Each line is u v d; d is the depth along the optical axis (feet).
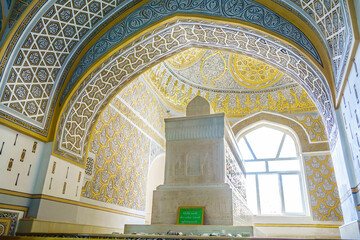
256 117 19.10
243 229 7.23
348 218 7.32
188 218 8.23
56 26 8.26
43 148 8.89
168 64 18.22
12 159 7.80
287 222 16.12
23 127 8.15
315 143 17.30
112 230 11.71
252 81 19.39
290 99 18.70
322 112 9.00
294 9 7.50
